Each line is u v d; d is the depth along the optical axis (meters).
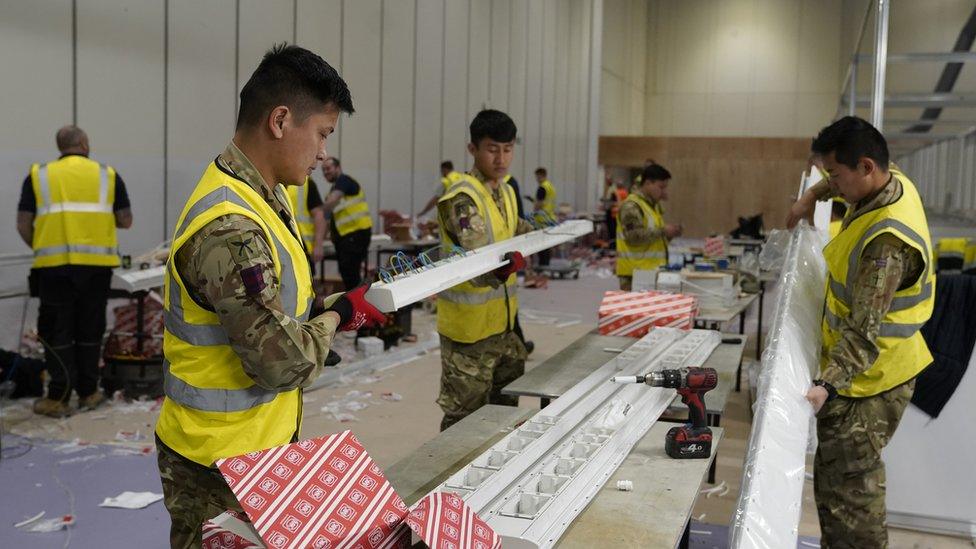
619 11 22.59
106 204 5.08
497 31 15.00
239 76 8.30
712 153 22.22
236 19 8.18
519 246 3.16
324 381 5.92
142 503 3.65
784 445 1.79
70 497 3.73
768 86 24.38
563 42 18.89
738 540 1.42
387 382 6.12
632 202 6.46
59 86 6.28
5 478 3.95
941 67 5.16
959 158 6.08
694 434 2.09
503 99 15.49
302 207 7.11
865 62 6.39
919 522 3.61
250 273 1.49
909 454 3.60
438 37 12.64
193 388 1.62
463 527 1.29
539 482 1.82
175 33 7.39
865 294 2.34
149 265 5.61
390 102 11.27
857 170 2.43
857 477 2.62
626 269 6.59
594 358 3.35
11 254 5.91
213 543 1.34
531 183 17.28
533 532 1.52
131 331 5.69
